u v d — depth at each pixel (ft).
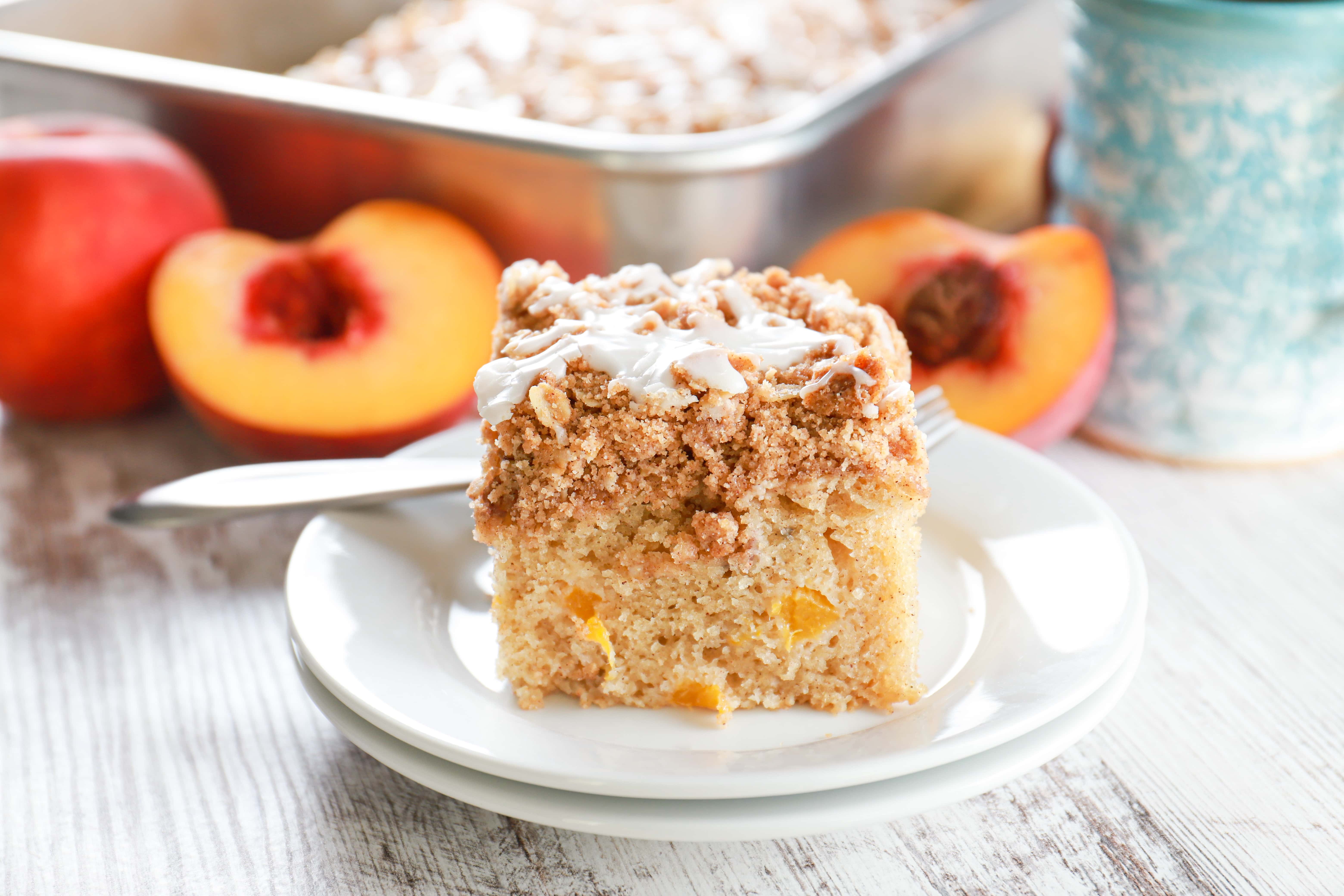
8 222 1.65
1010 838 1.30
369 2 2.07
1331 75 1.53
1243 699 1.40
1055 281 1.61
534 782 1.23
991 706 1.27
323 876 1.29
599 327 1.37
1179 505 1.60
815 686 1.34
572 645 1.34
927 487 1.33
